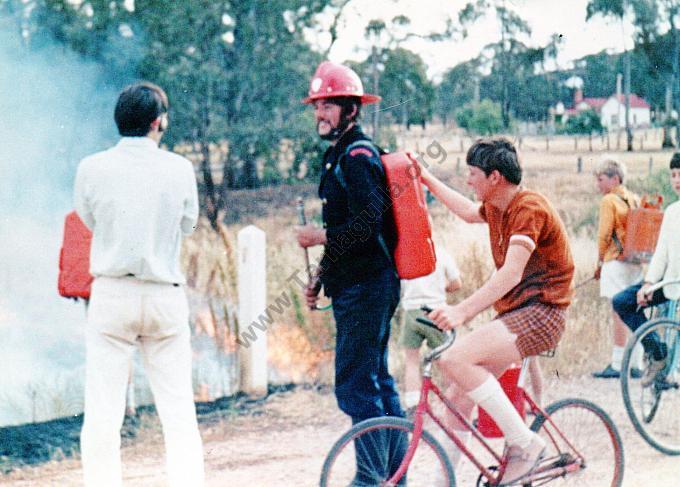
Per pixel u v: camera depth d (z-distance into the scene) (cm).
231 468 577
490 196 450
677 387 600
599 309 877
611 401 702
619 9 1714
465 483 504
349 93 493
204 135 1487
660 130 1677
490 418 461
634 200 787
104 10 1443
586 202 1255
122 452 609
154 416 677
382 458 441
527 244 434
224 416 687
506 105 1731
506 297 453
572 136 1695
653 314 764
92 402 442
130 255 436
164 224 445
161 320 447
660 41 1711
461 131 1702
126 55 1466
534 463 446
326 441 635
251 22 1520
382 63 1662
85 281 564
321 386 761
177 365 458
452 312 434
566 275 450
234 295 925
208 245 1116
